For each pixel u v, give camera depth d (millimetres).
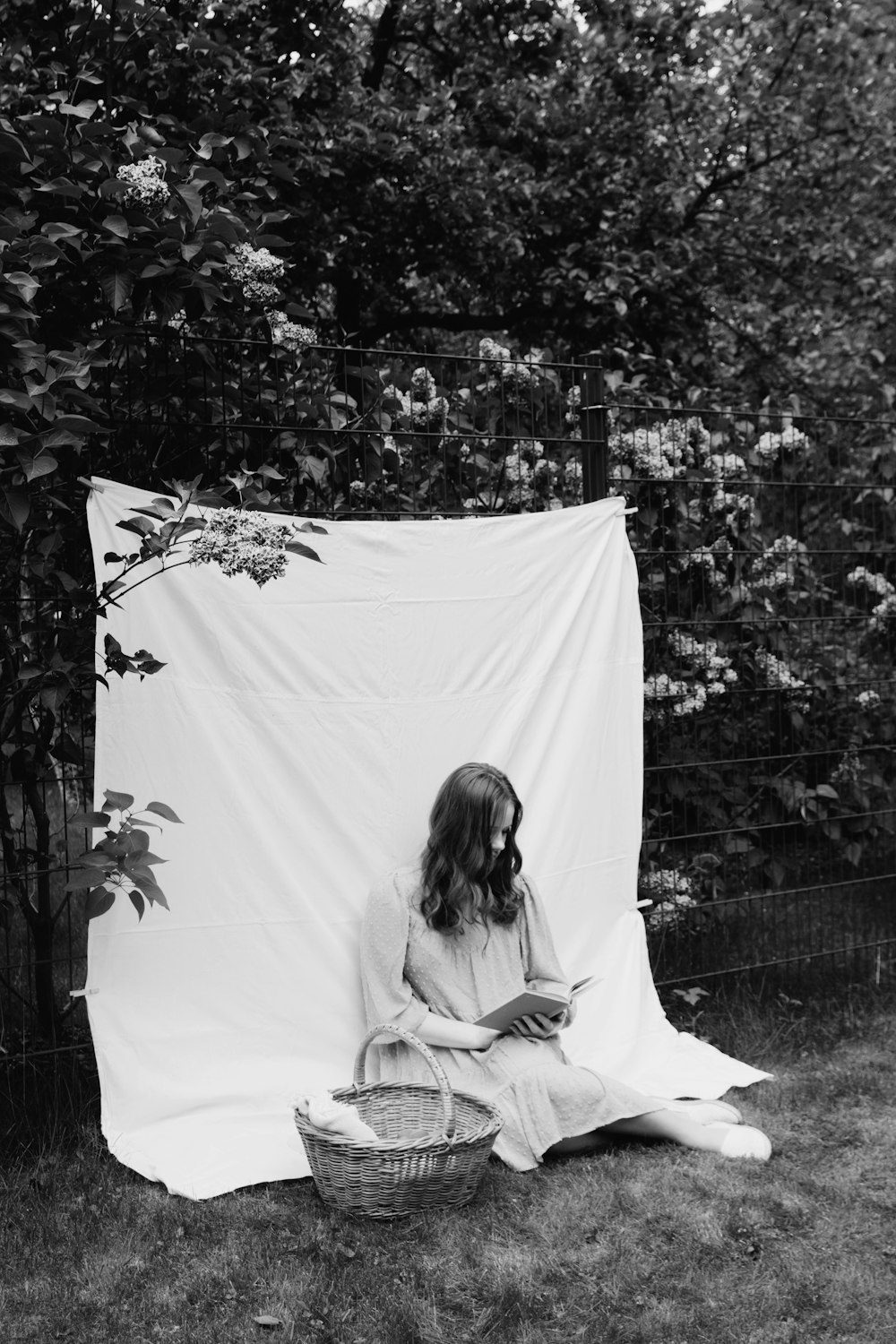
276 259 3721
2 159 3342
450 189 7590
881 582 5363
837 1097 3973
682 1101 3885
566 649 4227
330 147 6871
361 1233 3002
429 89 8688
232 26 5938
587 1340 2578
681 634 4898
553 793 4176
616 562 4348
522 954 3723
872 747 5250
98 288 3506
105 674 3516
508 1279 2805
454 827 3543
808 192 9094
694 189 8727
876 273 9023
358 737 3812
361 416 4266
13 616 3629
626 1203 3162
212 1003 3590
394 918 3545
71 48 4152
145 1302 2729
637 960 4297
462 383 4797
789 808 5277
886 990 4980
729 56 8820
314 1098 3074
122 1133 3447
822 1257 2926
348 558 3824
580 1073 3469
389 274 8422
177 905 3557
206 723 3607
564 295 8328
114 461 3793
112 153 3484
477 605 4031
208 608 3623
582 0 8336
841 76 8844
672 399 7391
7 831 3680
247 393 3969
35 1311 2703
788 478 5336
